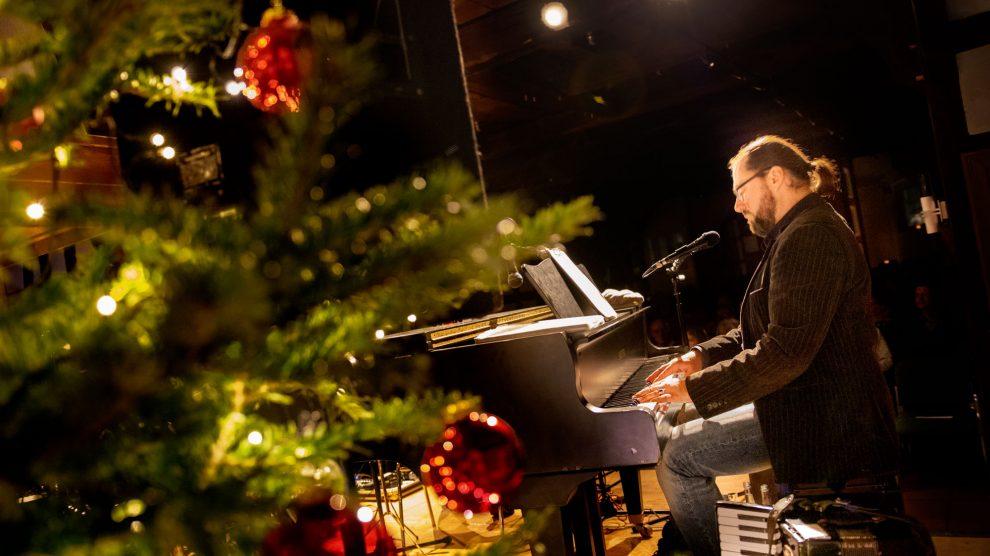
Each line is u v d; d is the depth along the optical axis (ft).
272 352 2.02
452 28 8.29
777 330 6.84
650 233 35.04
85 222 2.01
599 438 6.93
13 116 1.91
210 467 2.02
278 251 1.86
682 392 6.97
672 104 27.17
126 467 2.00
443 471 3.93
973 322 10.71
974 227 10.65
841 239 7.04
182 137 5.91
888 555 6.38
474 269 2.11
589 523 8.32
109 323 1.89
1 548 1.88
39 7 1.89
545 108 26.03
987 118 10.60
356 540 2.82
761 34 21.33
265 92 3.23
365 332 2.09
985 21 10.44
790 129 29.48
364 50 1.88
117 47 1.99
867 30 18.51
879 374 7.04
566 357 7.02
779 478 7.11
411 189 1.98
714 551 7.85
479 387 7.20
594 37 20.06
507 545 2.25
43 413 1.77
